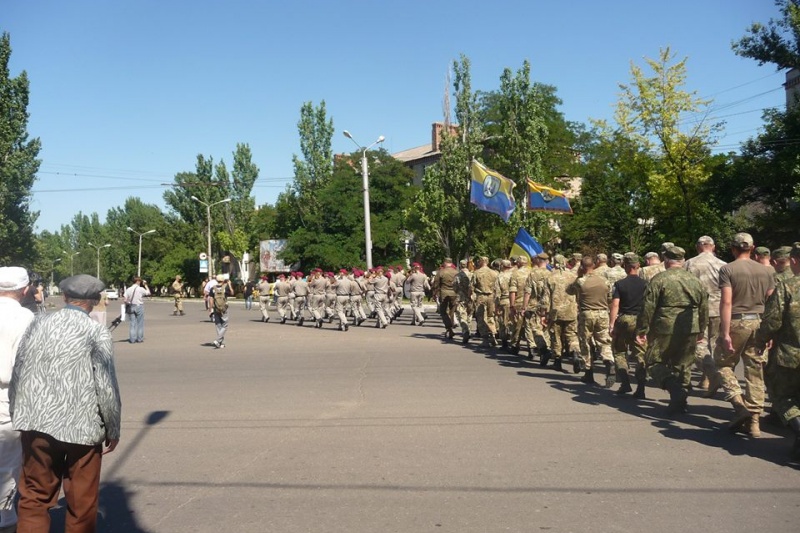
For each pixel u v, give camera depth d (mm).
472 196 25500
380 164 55188
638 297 9070
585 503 5008
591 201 36125
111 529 4695
